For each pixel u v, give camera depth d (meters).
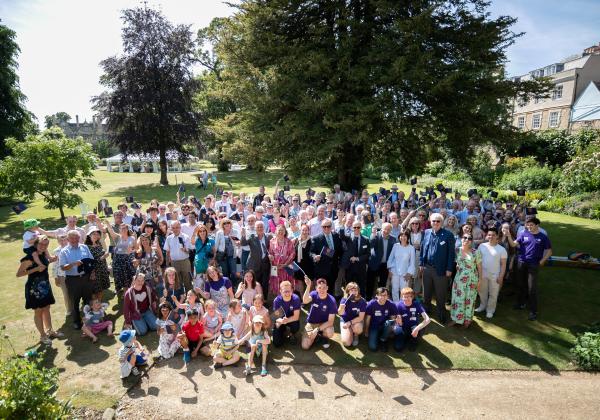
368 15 14.02
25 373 3.66
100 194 24.16
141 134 27.36
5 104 24.80
